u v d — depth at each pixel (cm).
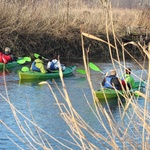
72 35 4025
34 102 1945
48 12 4044
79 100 1978
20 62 3142
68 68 2956
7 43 3656
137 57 4031
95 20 4100
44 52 3859
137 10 3359
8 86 2350
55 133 1430
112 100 1981
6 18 3744
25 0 4003
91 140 1269
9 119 1591
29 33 3809
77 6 4166
